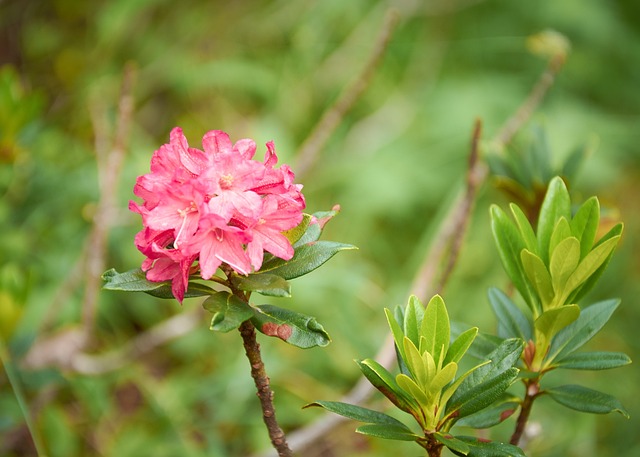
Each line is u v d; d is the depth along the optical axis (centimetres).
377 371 54
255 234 54
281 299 102
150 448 90
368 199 124
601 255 55
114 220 88
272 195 54
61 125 122
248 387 94
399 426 55
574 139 135
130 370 92
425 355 53
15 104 78
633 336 115
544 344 57
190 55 136
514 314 60
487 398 54
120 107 77
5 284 74
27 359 81
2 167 81
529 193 68
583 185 137
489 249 121
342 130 135
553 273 56
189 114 135
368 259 122
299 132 135
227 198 53
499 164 70
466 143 135
